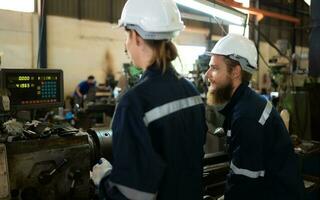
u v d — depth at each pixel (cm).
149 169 84
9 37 603
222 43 140
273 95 304
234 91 137
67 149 123
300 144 248
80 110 422
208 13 240
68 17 680
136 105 88
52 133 126
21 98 151
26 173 114
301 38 843
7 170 107
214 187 182
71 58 692
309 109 282
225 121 142
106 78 706
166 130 92
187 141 100
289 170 133
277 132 134
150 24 92
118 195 86
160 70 96
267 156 133
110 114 456
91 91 596
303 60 445
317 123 284
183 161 98
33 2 621
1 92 137
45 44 636
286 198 131
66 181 123
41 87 158
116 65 752
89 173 128
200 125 106
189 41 730
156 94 93
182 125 98
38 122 141
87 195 127
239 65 137
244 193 125
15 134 119
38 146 117
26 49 622
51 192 119
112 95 565
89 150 129
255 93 137
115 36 745
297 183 134
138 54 98
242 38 142
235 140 125
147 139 86
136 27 95
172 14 96
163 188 93
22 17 613
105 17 728
